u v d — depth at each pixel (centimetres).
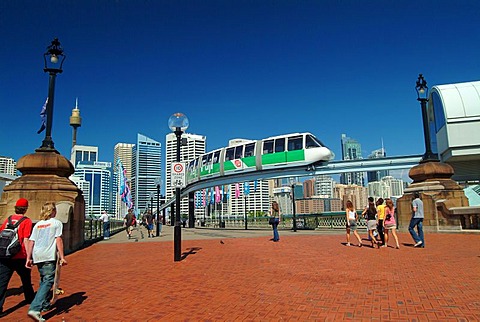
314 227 3162
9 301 620
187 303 584
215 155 3859
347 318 487
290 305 557
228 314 520
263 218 4262
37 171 1346
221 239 1884
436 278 716
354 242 1504
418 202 1237
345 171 3038
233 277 787
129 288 700
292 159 3136
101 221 2452
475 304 530
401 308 523
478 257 970
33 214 1259
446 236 1584
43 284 516
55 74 1487
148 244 1686
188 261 1043
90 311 550
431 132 3728
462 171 3306
